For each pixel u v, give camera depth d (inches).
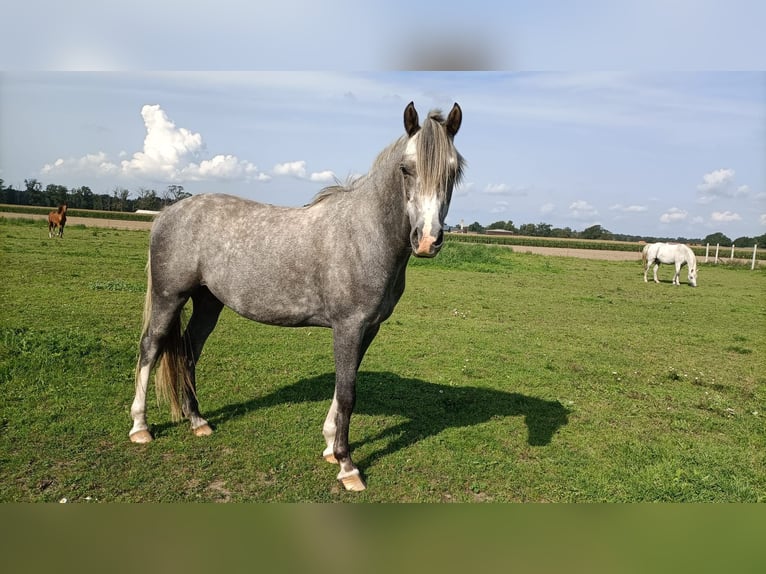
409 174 124.7
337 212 144.8
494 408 209.0
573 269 925.8
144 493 132.7
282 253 146.7
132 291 410.3
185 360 170.7
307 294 146.9
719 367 301.9
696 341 368.5
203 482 139.6
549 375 260.2
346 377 142.4
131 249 752.3
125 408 183.9
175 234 158.2
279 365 248.1
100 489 133.6
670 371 283.6
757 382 276.5
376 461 158.4
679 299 589.9
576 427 194.4
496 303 481.4
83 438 160.7
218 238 154.4
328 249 141.5
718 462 169.0
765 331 417.1
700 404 230.5
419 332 339.9
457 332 346.3
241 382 222.1
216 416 185.5
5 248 640.4
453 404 210.1
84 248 716.0
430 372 254.7
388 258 137.5
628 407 221.6
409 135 130.3
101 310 335.0
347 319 141.4
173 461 150.7
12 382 197.2
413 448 168.1
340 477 143.3
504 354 298.0
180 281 159.0
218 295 157.9
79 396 190.7
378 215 136.1
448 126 130.6
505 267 839.7
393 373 248.4
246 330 313.7
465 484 146.9
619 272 929.5
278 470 149.3
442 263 813.9
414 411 201.0
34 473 139.3
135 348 248.8
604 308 491.8
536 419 199.5
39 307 331.6
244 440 166.7
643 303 541.3
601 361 297.6
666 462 166.1
